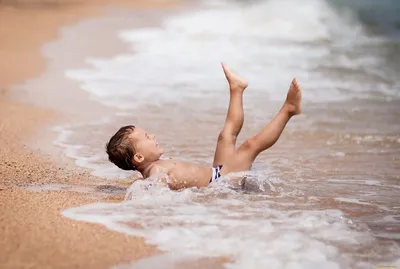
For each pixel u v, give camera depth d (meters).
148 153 7.95
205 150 10.05
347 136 10.99
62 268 5.43
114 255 5.73
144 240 6.12
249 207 7.27
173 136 10.91
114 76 16.58
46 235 6.08
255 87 15.57
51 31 24.52
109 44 22.11
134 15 31.55
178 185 7.89
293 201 7.58
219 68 18.23
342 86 15.79
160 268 5.53
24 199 7.21
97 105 13.20
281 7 32.81
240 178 8.03
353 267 5.71
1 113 12.05
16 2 33.69
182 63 18.95
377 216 7.10
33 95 13.86
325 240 6.30
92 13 31.58
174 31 25.98
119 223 6.56
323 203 7.53
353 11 34.62
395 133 11.19
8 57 18.50
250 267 5.62
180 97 14.26
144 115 12.45
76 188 8.00
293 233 6.45
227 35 25.30
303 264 5.73
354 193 7.99
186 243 6.09
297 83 8.08
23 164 8.98
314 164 9.38
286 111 8.22
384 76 17.36
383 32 28.12
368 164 9.41
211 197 7.61
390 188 8.24
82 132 11.02
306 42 24.39
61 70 17.08
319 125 11.76
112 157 8.03
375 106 13.45
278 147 10.30
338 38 25.88
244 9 33.88
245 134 11.13
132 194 7.49
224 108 13.21
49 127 11.25
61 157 9.50
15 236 6.02
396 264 5.78
